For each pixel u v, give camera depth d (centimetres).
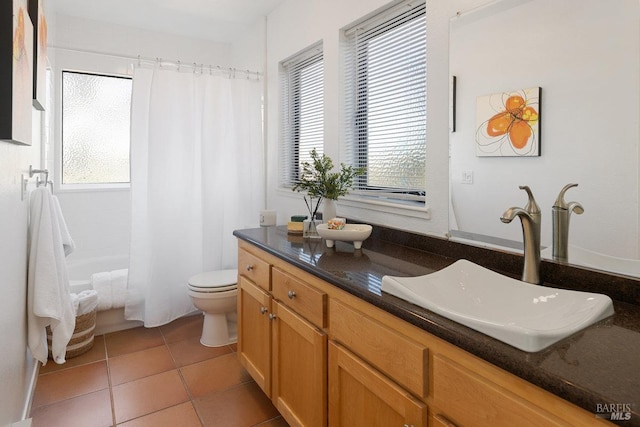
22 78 131
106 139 378
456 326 96
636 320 99
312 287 156
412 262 162
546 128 133
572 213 126
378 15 212
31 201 202
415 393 106
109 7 323
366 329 125
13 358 150
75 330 253
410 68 196
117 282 302
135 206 292
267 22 329
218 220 316
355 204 232
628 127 113
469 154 161
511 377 83
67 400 208
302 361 163
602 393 66
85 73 361
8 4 111
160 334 291
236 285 270
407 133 199
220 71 316
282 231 241
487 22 152
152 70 294
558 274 128
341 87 238
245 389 221
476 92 157
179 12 330
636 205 112
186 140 301
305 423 161
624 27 113
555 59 129
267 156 335
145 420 193
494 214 152
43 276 190
